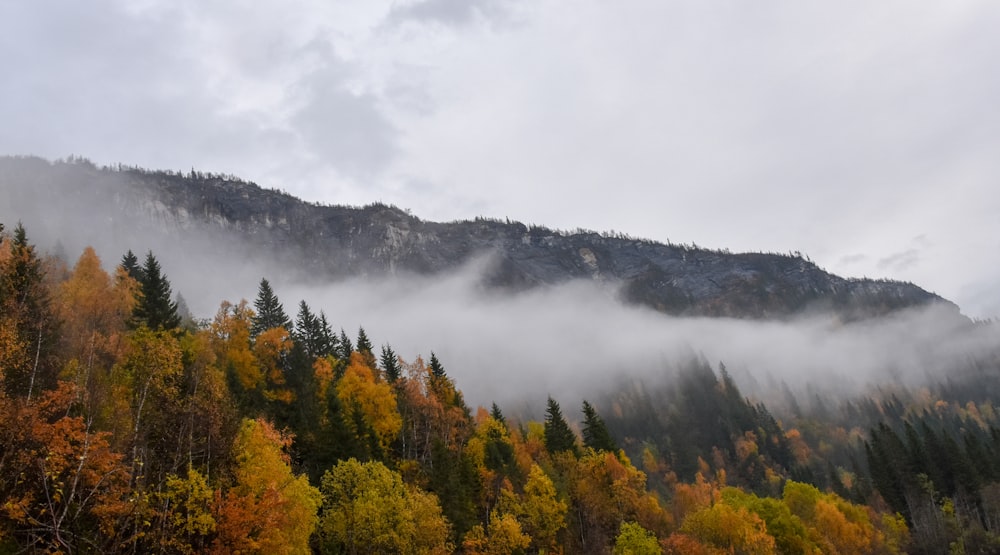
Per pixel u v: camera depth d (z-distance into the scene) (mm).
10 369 32250
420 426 88812
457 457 80875
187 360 52500
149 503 30875
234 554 31906
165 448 33938
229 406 39531
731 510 84125
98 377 41156
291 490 40062
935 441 141375
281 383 75312
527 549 70688
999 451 148000
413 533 50719
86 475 28000
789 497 108250
